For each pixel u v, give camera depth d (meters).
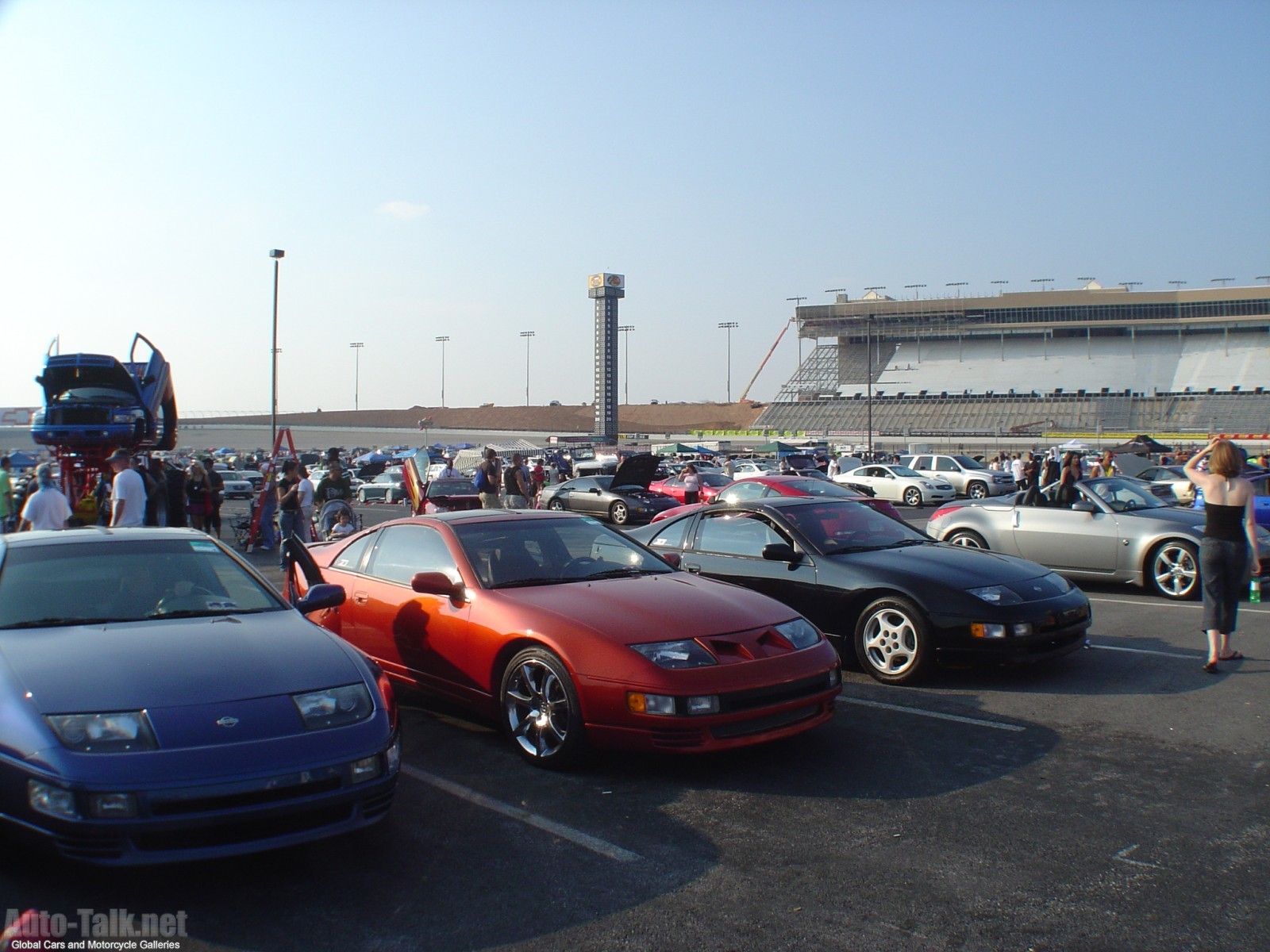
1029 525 11.00
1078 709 5.97
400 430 118.50
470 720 5.93
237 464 50.69
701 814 4.27
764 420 104.50
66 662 3.73
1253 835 3.98
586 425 128.38
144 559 4.78
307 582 6.81
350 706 3.79
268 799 3.41
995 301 107.44
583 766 4.93
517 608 5.12
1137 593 10.73
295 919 3.31
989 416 91.62
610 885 3.56
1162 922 3.24
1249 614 9.27
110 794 3.22
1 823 3.37
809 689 4.92
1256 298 97.44
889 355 112.56
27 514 10.41
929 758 5.05
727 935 3.18
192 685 3.65
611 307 114.50
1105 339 103.50
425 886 3.56
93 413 18.30
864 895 3.46
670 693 4.49
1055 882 3.55
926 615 6.50
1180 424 83.00
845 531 7.61
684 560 7.89
